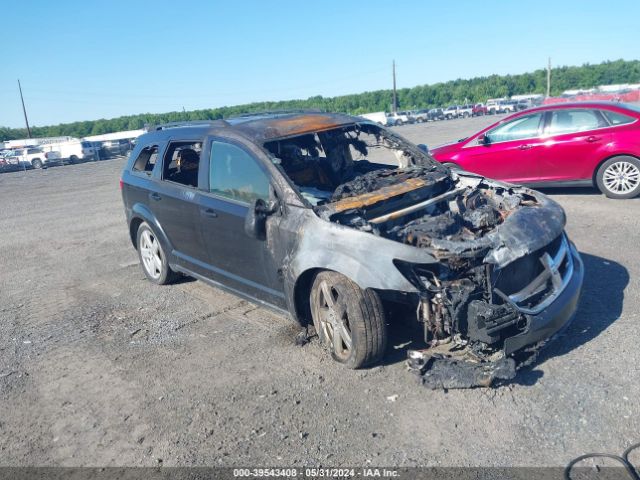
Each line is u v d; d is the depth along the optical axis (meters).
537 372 3.78
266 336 4.77
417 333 4.39
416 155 5.61
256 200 4.32
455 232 4.07
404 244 3.69
